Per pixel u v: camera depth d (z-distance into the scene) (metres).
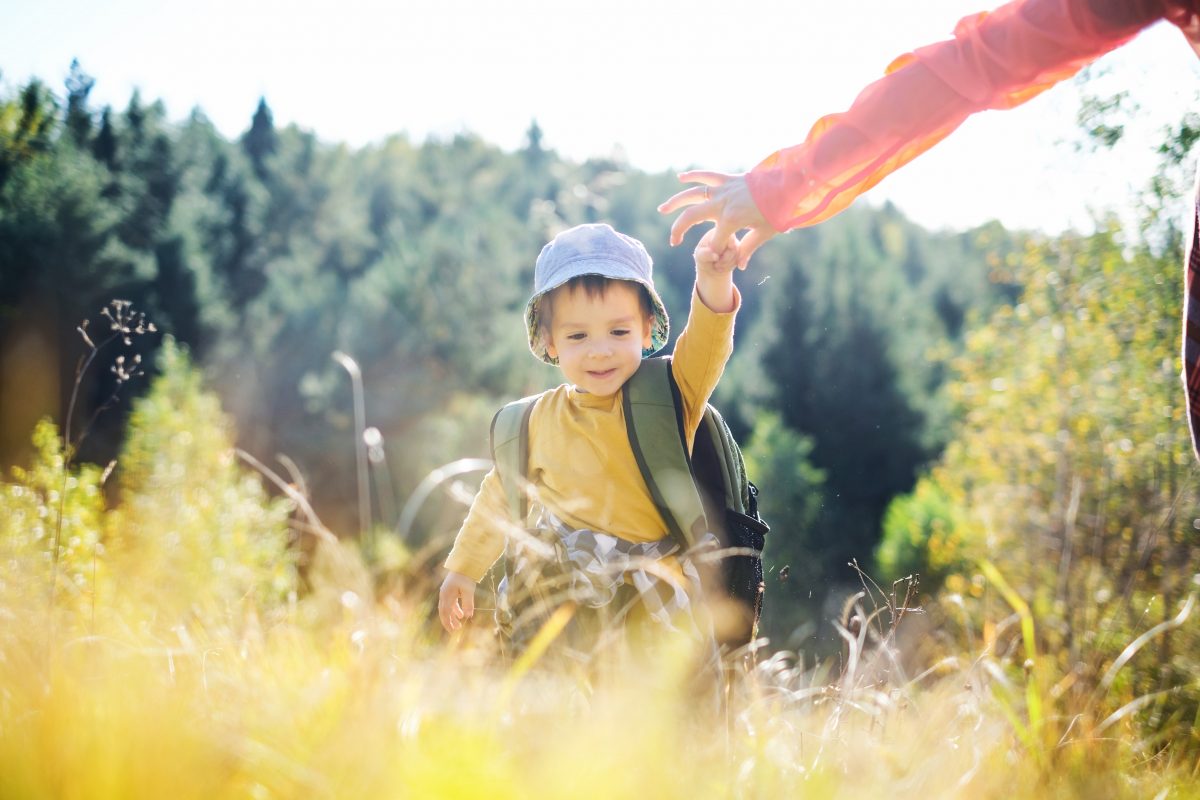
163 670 1.74
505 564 2.56
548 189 48.59
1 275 26.41
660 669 2.16
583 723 1.49
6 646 1.65
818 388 31.67
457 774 1.22
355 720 1.35
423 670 1.67
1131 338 9.91
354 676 1.51
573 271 2.68
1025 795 1.59
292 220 45.16
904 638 2.54
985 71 1.86
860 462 31.19
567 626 2.37
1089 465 9.65
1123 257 9.74
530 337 2.97
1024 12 1.82
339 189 47.53
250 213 43.78
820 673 2.34
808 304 33.00
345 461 29.00
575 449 2.66
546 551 2.31
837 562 22.12
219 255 39.78
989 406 13.71
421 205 49.00
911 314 35.28
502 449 2.79
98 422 25.36
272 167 47.75
